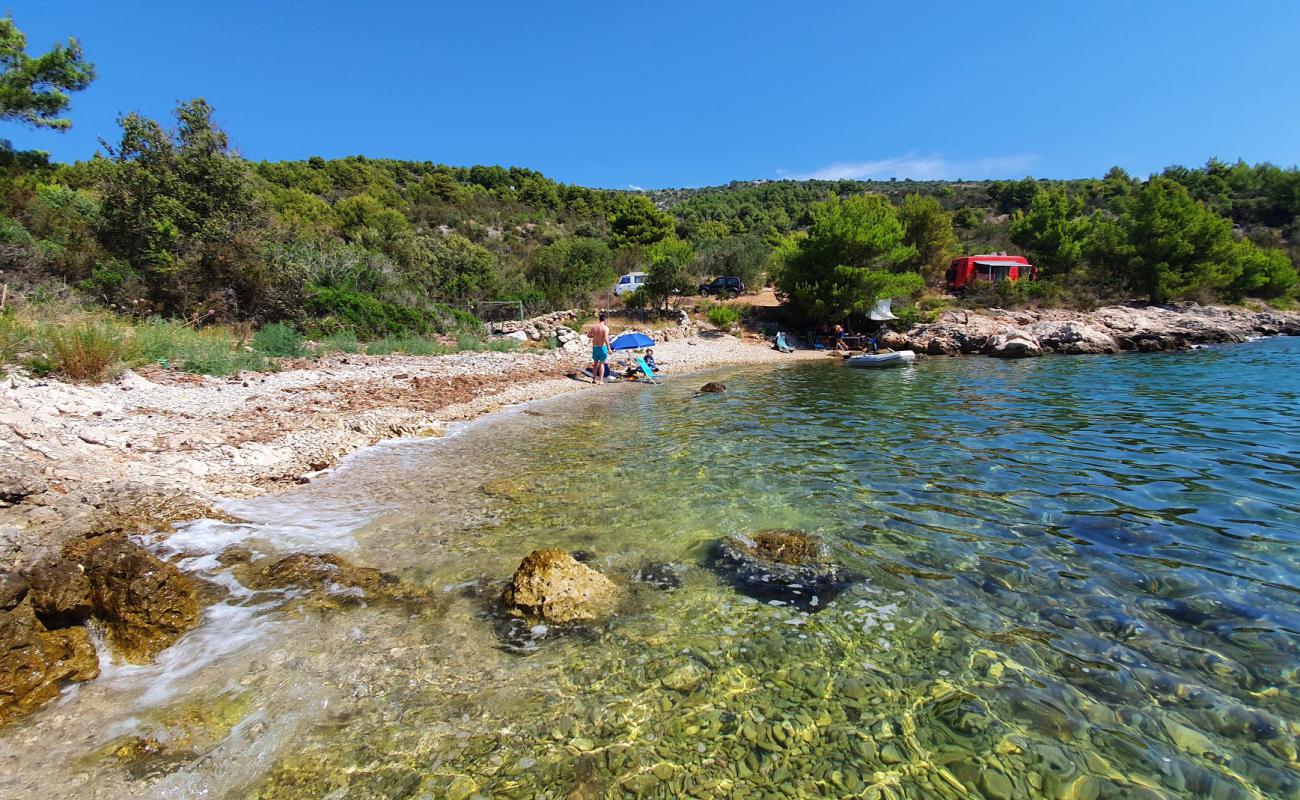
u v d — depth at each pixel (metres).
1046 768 2.56
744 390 15.38
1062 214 39.69
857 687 3.13
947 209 81.06
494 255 38.09
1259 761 2.57
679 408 12.62
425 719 2.92
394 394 12.51
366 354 17.97
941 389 14.66
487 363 18.34
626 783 2.51
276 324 17.94
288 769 2.59
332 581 4.40
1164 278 33.38
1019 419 10.39
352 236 39.12
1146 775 2.51
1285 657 3.27
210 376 12.19
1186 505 5.75
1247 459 7.34
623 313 30.39
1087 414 10.66
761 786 2.49
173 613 3.75
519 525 5.57
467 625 3.81
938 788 2.47
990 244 51.47
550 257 32.31
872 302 26.98
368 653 3.49
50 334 10.32
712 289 35.91
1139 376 15.90
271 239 19.83
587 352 22.73
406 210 59.62
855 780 2.52
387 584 4.39
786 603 4.03
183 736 2.79
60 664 3.18
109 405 8.77
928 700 3.02
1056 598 4.00
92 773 2.54
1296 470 6.84
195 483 6.50
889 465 7.51
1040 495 6.17
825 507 5.93
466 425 10.86
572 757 2.66
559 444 9.13
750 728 2.85
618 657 3.44
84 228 17.59
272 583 4.38
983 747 2.69
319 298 19.91
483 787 2.48
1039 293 33.03
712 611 3.95
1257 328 30.11
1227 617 3.70
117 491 5.35
